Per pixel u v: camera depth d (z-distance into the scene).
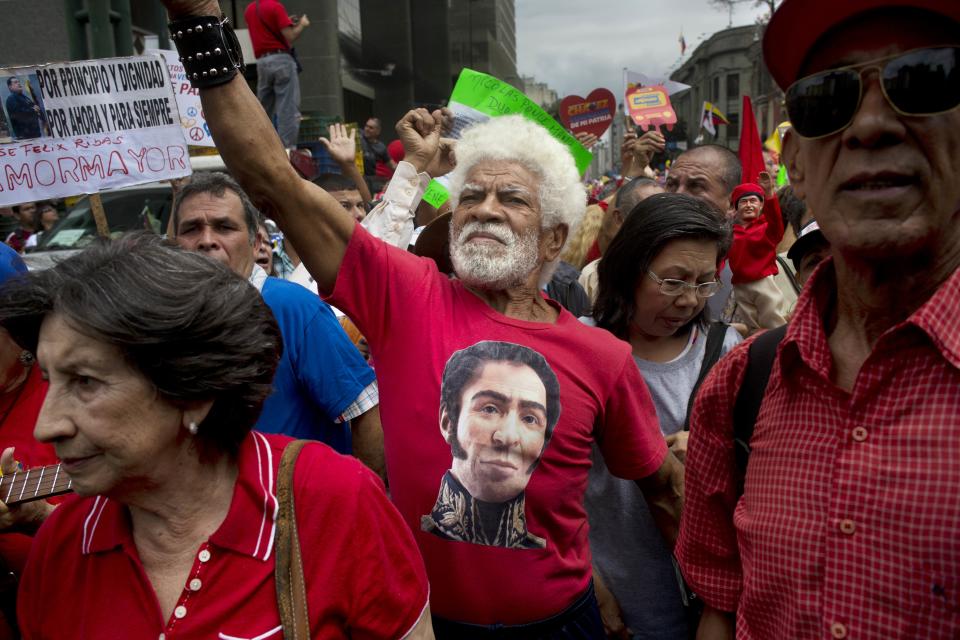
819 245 2.39
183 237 2.51
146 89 3.24
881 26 1.00
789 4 1.06
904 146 0.99
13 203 2.96
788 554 1.15
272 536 1.19
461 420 1.72
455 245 1.87
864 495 1.07
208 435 1.20
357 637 1.27
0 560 1.81
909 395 1.05
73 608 1.21
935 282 1.07
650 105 6.57
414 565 1.34
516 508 1.71
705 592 1.48
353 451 2.42
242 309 1.17
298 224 1.72
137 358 1.08
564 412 1.76
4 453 1.68
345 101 22.52
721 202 3.65
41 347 1.10
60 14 6.25
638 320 2.33
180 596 1.16
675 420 2.31
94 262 1.11
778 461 1.21
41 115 3.00
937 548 1.00
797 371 1.20
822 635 1.10
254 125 1.62
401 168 3.09
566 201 1.89
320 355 2.29
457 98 3.41
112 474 1.12
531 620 1.72
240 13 16.97
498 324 1.81
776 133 8.48
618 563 2.23
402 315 1.79
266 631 1.16
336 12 19.72
